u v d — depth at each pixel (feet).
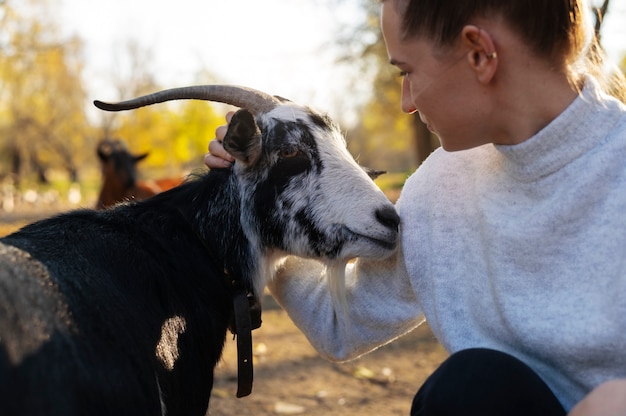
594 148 5.49
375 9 44.65
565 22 5.47
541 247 5.66
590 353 5.39
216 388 14.78
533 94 5.58
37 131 133.90
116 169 26.30
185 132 126.52
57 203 90.07
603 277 5.40
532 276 5.76
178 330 7.18
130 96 132.57
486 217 6.03
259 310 8.36
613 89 6.26
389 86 58.59
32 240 6.75
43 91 125.70
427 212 6.66
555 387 5.80
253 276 8.21
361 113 81.20
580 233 5.52
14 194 95.91
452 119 5.83
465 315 6.33
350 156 8.49
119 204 8.07
